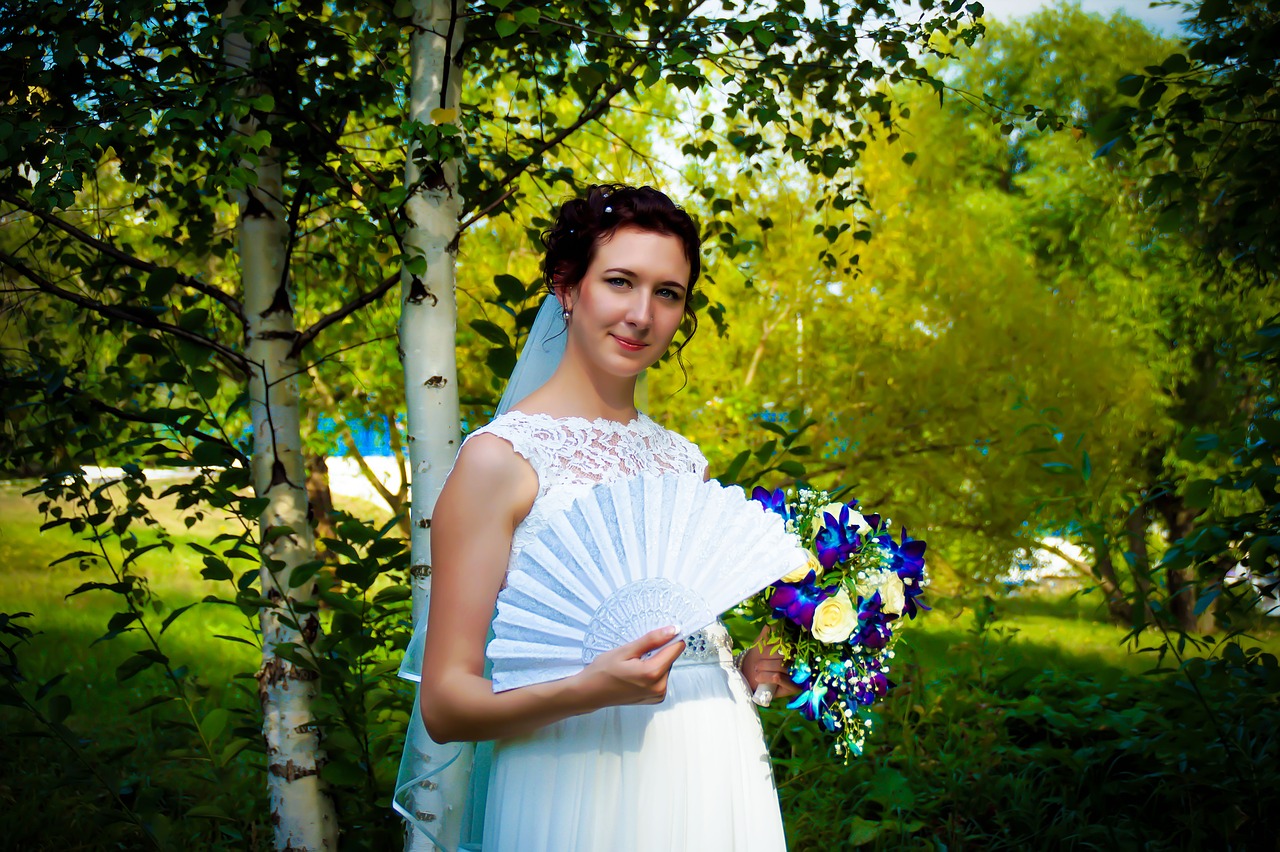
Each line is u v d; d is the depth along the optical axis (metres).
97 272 3.33
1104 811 3.63
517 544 1.61
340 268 4.46
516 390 2.12
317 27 2.76
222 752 2.98
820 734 3.88
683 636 1.41
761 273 8.16
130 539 2.97
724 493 1.58
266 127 2.67
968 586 7.91
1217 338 6.68
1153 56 10.04
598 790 1.58
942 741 4.29
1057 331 8.30
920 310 8.47
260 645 2.92
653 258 1.69
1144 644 7.70
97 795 3.22
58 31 2.28
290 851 2.81
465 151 2.53
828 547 1.69
